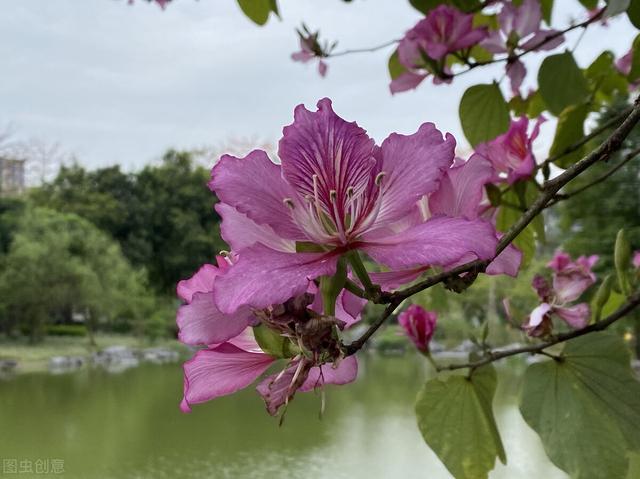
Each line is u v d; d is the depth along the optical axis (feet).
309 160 2.95
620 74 8.18
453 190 3.02
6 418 58.34
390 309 2.85
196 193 158.10
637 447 4.33
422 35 6.67
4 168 168.25
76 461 44.45
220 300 2.54
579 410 4.41
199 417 59.36
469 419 5.35
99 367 100.42
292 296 2.54
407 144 2.96
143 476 40.81
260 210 2.90
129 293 122.62
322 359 2.61
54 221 113.60
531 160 5.40
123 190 157.79
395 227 3.04
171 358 120.37
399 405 63.72
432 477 39.45
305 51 8.60
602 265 60.95
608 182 61.31
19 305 106.52
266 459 44.55
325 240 2.86
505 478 34.81
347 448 46.83
